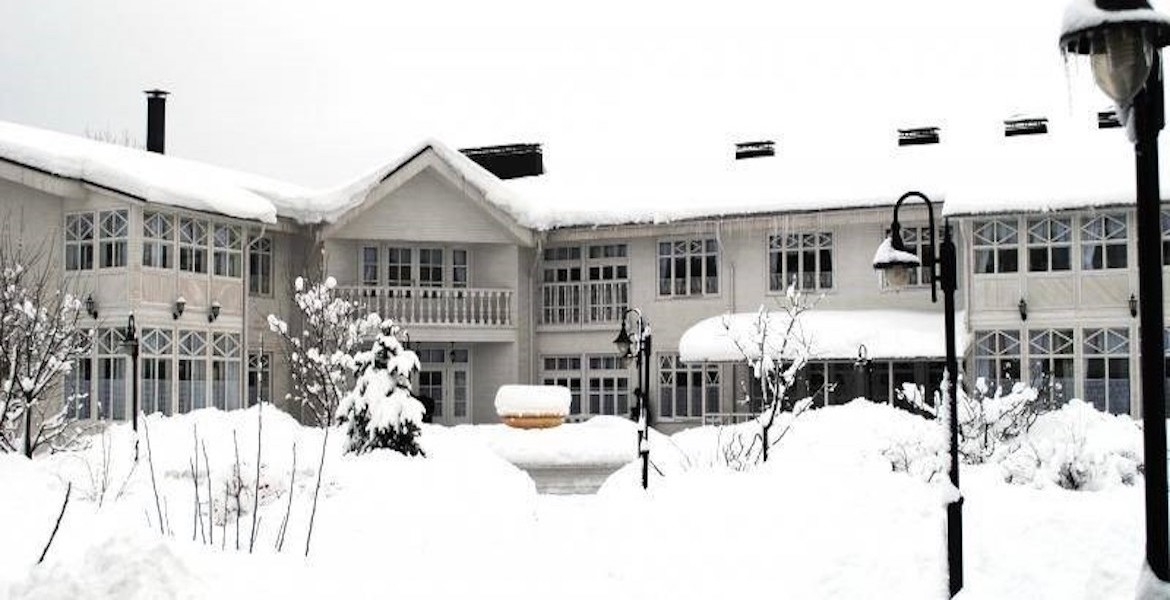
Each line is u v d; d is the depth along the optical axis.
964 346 29.91
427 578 12.96
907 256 12.02
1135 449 21.30
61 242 28.95
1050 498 13.47
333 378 26.50
